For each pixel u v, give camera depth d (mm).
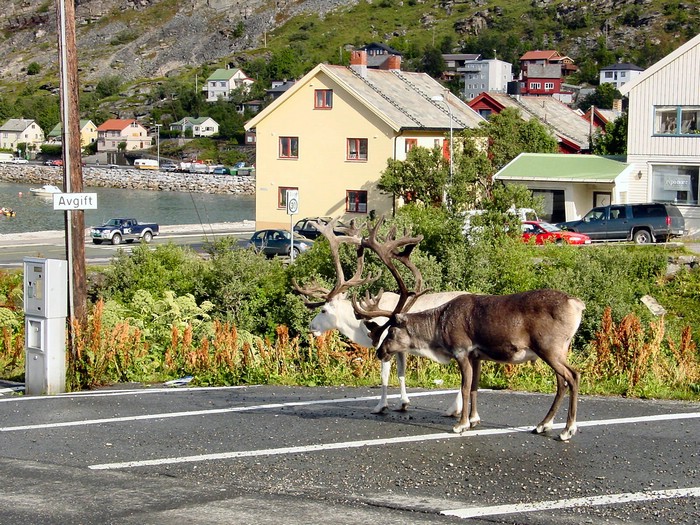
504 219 26922
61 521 8734
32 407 13969
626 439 10789
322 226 13094
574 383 10492
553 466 9844
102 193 117188
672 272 28422
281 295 24859
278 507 8883
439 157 46281
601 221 38781
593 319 22984
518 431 11242
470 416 11398
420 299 12383
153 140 166000
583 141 62250
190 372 16797
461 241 24594
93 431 12180
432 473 9742
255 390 14977
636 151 43281
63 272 15469
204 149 156625
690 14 184625
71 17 17484
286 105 53219
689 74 41594
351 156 51625
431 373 15617
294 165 53375
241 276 25703
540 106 66875
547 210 46312
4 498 9438
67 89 17578
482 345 10812
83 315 18500
